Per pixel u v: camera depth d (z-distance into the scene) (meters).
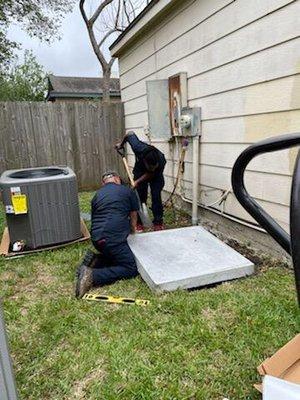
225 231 3.73
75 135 6.48
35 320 2.14
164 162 3.97
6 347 1.08
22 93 21.94
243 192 1.09
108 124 6.70
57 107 6.24
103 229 2.67
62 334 1.98
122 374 1.64
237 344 1.80
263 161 2.89
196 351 1.78
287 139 0.90
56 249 3.43
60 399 1.53
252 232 3.25
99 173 6.80
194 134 3.85
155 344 1.85
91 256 2.81
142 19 4.80
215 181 3.76
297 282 0.71
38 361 1.77
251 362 1.67
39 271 2.93
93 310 2.22
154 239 3.24
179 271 2.57
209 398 1.49
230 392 1.51
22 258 3.21
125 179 6.92
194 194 3.99
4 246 3.44
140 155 3.94
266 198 2.92
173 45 4.31
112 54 6.55
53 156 6.38
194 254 2.88
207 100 3.68
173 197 5.05
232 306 2.19
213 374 1.62
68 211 3.46
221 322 2.02
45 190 3.30
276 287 2.41
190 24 3.81
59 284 2.67
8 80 21.05
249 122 3.03
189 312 2.15
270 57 2.68
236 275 2.62
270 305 2.17
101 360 1.76
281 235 1.03
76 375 1.66
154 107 4.47
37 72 22.75
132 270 2.72
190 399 1.49
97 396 1.53
